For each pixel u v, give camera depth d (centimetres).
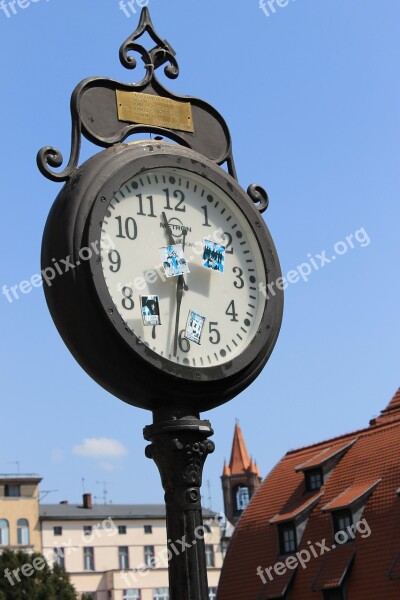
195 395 546
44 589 4684
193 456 547
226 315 566
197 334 550
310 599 3306
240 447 11744
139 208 551
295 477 3831
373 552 3183
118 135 589
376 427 3700
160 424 544
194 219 570
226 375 550
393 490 3278
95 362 533
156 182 562
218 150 632
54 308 545
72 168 570
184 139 618
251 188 623
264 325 573
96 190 540
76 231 533
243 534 3791
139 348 523
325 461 3625
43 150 564
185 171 568
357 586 3169
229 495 11500
